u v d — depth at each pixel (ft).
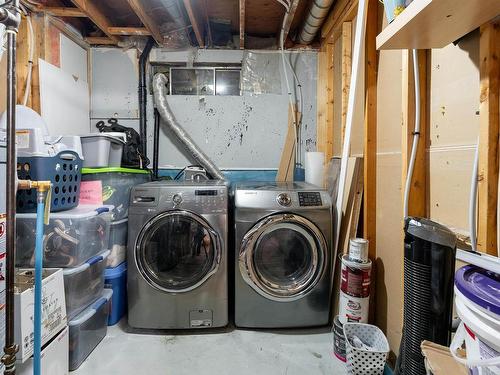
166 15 9.46
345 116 8.29
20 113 6.55
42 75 7.82
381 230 6.04
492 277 2.53
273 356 6.07
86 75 10.14
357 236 6.86
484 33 3.48
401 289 5.29
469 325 2.30
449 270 3.49
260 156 10.71
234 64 10.69
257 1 8.84
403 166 4.89
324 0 7.71
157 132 10.46
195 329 7.04
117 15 9.61
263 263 7.14
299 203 6.80
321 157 9.48
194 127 10.61
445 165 4.33
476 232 3.59
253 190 6.96
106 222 6.77
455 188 4.13
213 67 10.77
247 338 6.69
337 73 9.33
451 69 4.24
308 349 6.29
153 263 7.06
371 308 6.25
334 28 8.95
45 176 5.55
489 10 3.14
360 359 5.14
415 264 3.65
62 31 8.91
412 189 4.75
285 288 6.91
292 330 7.00
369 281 5.88
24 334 4.33
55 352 5.03
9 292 3.54
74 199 6.39
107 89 10.44
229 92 10.83
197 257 7.11
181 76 10.78
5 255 3.80
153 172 10.42
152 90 10.50
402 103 4.93
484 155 3.44
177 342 6.53
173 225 7.05
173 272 7.16
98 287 6.58
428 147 4.71
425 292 3.58
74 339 5.62
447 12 3.16
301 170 10.71
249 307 6.90
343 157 6.95
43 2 7.91
